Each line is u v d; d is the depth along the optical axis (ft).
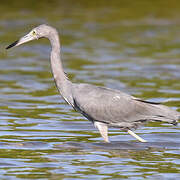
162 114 36.76
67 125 43.27
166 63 74.64
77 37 95.55
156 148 35.88
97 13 115.96
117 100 37.27
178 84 60.64
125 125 37.63
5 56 81.76
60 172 29.53
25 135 39.32
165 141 38.01
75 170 29.96
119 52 83.76
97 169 30.25
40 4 122.21
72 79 62.64
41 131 40.81
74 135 39.91
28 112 47.65
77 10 118.11
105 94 37.47
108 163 31.68
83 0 127.03
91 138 39.01
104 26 105.40
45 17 108.37
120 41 93.25
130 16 114.11
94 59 77.97
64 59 77.71
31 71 69.87
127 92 55.62
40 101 52.70
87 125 43.52
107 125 37.91
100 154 34.04
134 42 92.32
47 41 96.43
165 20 110.93
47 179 28.12
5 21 102.73
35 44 92.89
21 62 76.74
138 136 38.04
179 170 30.14
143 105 37.29
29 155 33.42
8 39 83.10
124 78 63.98
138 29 103.35
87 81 61.41
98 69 70.08
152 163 31.76
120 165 31.17
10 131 40.47
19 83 61.93
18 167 30.50
